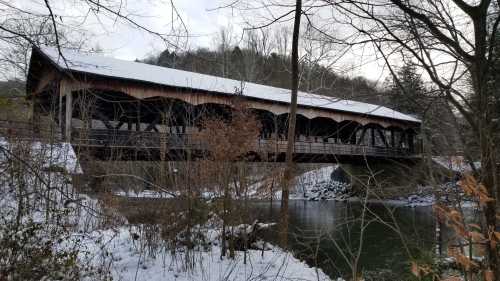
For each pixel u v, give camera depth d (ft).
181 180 21.53
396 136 102.17
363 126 80.84
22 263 12.84
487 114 8.71
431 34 10.41
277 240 27.30
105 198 22.59
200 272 18.76
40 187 19.83
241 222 23.35
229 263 20.31
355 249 30.40
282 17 15.29
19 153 22.21
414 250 25.68
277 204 59.11
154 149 39.73
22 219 16.37
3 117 24.47
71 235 18.22
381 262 28.37
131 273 17.90
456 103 9.27
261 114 65.10
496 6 10.00
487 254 7.46
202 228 22.74
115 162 31.32
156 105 54.39
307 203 85.05
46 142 28.35
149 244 20.34
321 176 110.73
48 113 35.24
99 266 17.10
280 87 67.26
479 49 8.84
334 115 70.33
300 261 24.49
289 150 25.16
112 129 45.09
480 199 7.06
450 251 7.25
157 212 21.39
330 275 25.11
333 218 52.70
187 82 51.67
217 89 55.26
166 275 17.98
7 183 18.10
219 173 21.72
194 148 22.76
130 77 48.52
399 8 10.14
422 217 40.50
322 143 72.54
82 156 33.32
